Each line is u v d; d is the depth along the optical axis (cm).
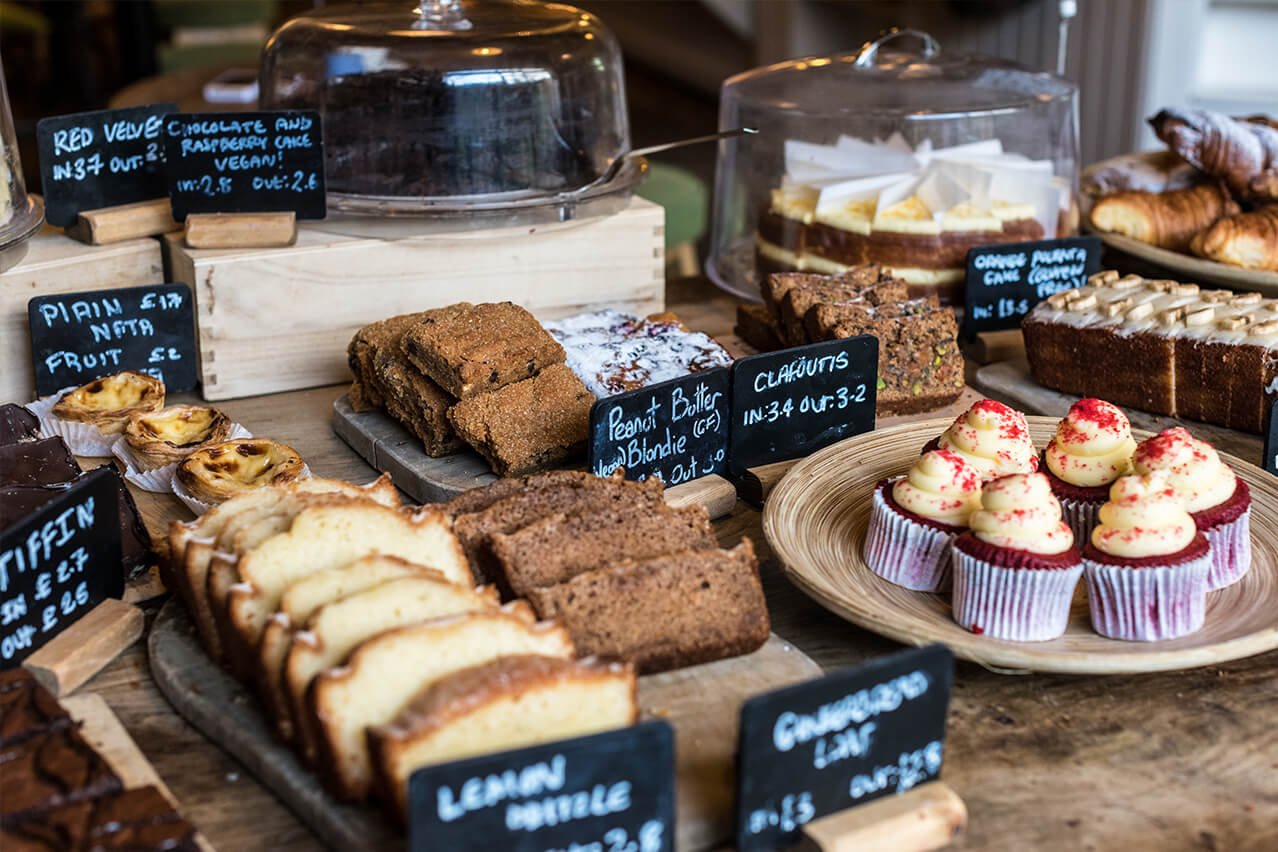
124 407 181
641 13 866
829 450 169
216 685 125
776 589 150
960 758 121
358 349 183
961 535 138
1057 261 226
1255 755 122
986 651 124
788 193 238
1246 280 226
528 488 143
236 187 196
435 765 93
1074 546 140
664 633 127
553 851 100
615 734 99
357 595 114
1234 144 251
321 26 210
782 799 106
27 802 100
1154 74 427
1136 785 117
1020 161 235
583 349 184
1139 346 193
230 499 139
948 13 514
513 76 202
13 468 151
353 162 203
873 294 200
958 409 197
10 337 187
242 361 198
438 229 204
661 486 148
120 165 202
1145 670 123
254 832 111
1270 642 126
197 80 405
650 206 223
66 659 129
